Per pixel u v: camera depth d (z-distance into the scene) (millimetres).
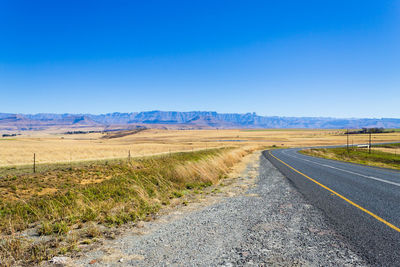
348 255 3711
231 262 3549
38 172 15266
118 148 53281
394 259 3553
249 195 8430
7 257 3789
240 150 35188
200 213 6270
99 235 4785
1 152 36500
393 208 6375
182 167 11852
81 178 13258
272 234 4652
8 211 6836
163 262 3578
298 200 7473
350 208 6414
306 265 3430
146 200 7234
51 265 3543
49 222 5691
